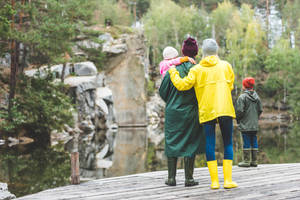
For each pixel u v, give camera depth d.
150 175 4.96
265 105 45.38
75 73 27.12
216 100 3.66
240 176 4.61
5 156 11.80
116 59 31.95
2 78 19.84
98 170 9.44
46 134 19.19
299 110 40.66
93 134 22.39
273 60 45.62
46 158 11.46
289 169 5.11
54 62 18.55
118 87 31.81
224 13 54.09
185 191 3.74
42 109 17.53
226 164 3.82
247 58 44.88
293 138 18.06
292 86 44.66
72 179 4.45
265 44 54.72
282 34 56.22
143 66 33.28
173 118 3.87
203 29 53.50
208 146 3.80
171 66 3.92
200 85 3.74
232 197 3.38
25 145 15.62
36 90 17.78
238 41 48.69
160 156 12.38
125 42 32.25
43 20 17.44
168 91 3.97
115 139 19.19
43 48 17.02
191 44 4.08
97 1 47.66
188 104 3.85
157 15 53.84
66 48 17.94
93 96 26.14
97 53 28.80
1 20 14.55
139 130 26.67
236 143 15.94
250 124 5.39
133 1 63.12
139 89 32.62
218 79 3.71
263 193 3.53
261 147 13.83
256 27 49.12
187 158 3.90
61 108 17.77
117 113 31.45
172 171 4.06
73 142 17.33
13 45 17.17
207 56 3.80
